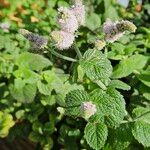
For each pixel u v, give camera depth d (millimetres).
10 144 482
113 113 278
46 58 373
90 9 475
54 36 269
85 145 359
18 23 473
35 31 439
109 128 299
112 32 281
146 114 302
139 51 377
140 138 288
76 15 280
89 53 292
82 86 331
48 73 340
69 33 274
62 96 337
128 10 498
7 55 373
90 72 286
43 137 393
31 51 313
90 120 280
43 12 503
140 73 339
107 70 286
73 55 382
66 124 383
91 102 271
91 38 375
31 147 464
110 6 474
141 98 345
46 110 394
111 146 298
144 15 490
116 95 284
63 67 392
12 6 534
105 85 302
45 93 334
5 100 391
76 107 282
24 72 340
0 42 385
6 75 356
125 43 389
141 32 419
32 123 400
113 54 349
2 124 394
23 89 335
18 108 395
